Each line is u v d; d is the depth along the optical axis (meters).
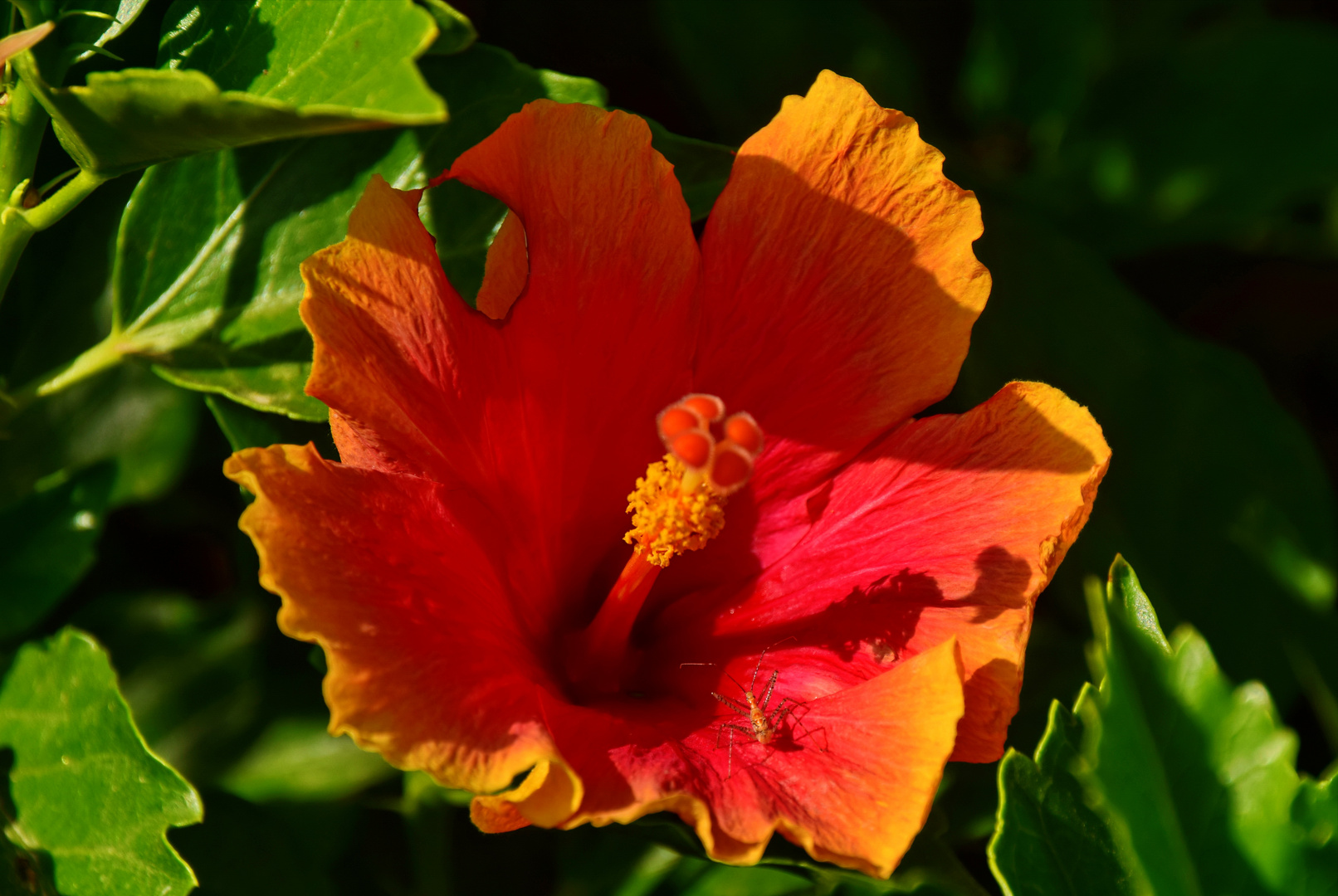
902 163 0.43
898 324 0.44
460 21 0.43
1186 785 0.42
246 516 0.40
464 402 0.43
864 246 0.44
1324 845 0.42
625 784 0.40
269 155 0.46
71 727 0.44
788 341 0.44
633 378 0.44
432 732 0.40
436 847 0.47
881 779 0.41
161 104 0.40
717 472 0.41
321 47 0.41
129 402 0.50
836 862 0.40
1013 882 0.42
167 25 0.42
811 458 0.44
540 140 0.43
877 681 0.42
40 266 0.48
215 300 0.45
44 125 0.42
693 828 0.43
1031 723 0.48
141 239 0.45
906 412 0.44
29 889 0.43
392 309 0.42
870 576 0.43
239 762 0.49
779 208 0.44
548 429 0.44
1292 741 0.42
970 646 0.42
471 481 0.43
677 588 0.45
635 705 0.44
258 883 0.46
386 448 0.42
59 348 0.49
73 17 0.42
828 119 0.43
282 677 0.50
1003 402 0.43
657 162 0.43
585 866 0.48
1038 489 0.43
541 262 0.43
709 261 0.44
